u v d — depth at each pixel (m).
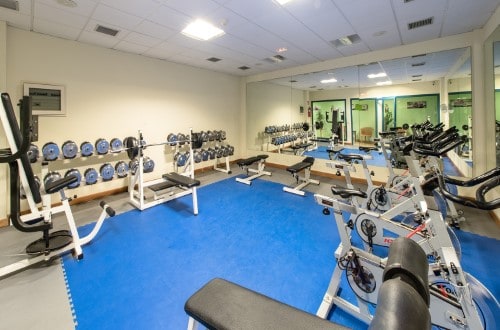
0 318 1.80
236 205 4.02
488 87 3.64
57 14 3.09
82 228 3.26
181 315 1.84
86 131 4.27
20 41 3.52
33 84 3.64
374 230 2.13
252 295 1.06
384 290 0.54
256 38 3.98
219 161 6.87
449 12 3.10
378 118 5.98
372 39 4.05
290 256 2.57
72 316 1.83
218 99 6.70
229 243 2.84
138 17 3.19
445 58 4.44
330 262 2.46
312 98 6.82
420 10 3.04
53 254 2.48
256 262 2.47
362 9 2.99
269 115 7.21
